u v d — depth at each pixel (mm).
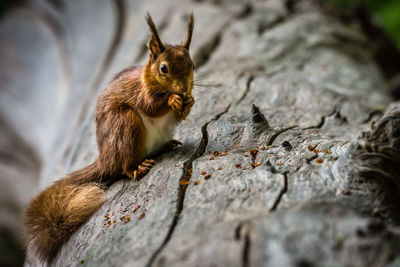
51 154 5961
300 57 6223
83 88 7180
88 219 5422
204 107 5668
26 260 5516
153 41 5473
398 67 8125
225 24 7293
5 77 9258
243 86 5754
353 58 6559
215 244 5254
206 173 5395
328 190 5324
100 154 5477
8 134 8578
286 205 5305
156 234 5309
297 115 5629
